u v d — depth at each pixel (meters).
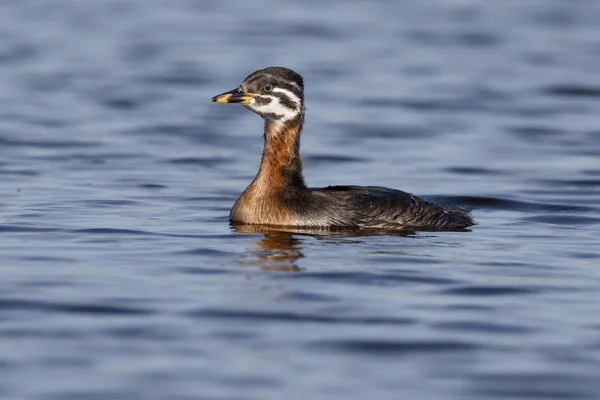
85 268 16.20
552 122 32.31
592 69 40.59
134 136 29.70
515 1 56.62
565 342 13.35
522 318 14.21
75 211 20.47
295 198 19.09
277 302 14.66
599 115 33.41
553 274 16.28
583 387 11.98
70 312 14.18
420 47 44.84
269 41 45.41
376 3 55.66
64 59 41.12
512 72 40.19
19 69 39.12
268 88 19.12
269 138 19.19
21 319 13.90
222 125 31.72
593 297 15.15
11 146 27.80
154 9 53.25
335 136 30.23
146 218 19.91
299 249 17.45
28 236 18.25
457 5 55.25
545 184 24.33
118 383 11.96
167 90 36.44
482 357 12.84
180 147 28.45
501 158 27.45
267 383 12.02
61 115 32.12
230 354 12.83
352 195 19.30
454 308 14.58
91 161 26.22
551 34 47.91
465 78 38.97
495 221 20.33
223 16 51.53
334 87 37.31
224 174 25.12
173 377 12.16
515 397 11.73
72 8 52.97
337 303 14.66
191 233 18.56
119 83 37.31
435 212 19.55
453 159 27.34
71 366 12.41
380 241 18.14
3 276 15.70
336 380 12.15
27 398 11.55
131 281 15.56
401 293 15.19
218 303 14.57
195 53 42.72
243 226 19.14
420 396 11.75
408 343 13.23
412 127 31.50
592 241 18.53
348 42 45.59
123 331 13.51
